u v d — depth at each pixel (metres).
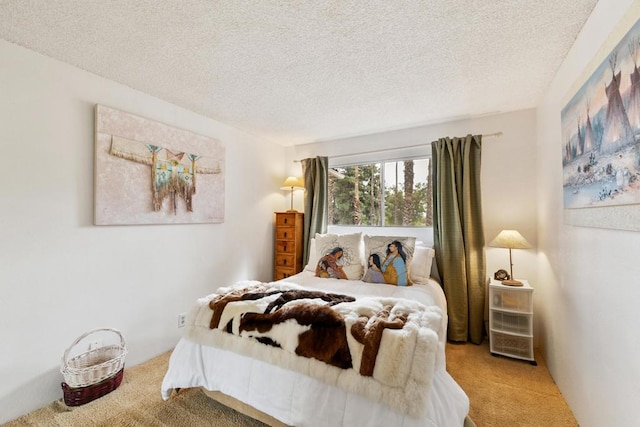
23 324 1.65
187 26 1.49
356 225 3.44
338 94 2.31
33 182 1.69
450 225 2.71
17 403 1.61
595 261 1.33
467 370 2.10
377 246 2.59
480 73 1.97
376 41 1.62
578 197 1.48
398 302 1.60
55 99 1.78
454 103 2.47
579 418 1.51
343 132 3.30
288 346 1.37
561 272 1.83
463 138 2.72
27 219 1.67
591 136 1.32
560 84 1.86
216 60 1.82
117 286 2.09
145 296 2.26
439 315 1.48
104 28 1.50
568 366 1.69
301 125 3.05
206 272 2.77
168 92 2.27
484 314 2.66
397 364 1.17
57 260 1.79
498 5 1.34
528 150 2.58
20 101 1.64
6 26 1.47
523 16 1.41
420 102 2.45
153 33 1.55
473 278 2.62
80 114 1.90
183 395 1.78
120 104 2.12
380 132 3.28
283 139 3.59
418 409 1.08
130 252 2.17
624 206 1.06
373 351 1.21
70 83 1.85
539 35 1.56
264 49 1.70
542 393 1.81
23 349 1.64
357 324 1.32
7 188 1.59
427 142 3.02
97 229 1.98
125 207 2.10
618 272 1.13
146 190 2.24
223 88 2.21
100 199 1.96
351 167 3.50
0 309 1.57
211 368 1.59
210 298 1.79
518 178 2.62
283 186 3.60
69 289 1.84
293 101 2.44
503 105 2.52
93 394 1.72
